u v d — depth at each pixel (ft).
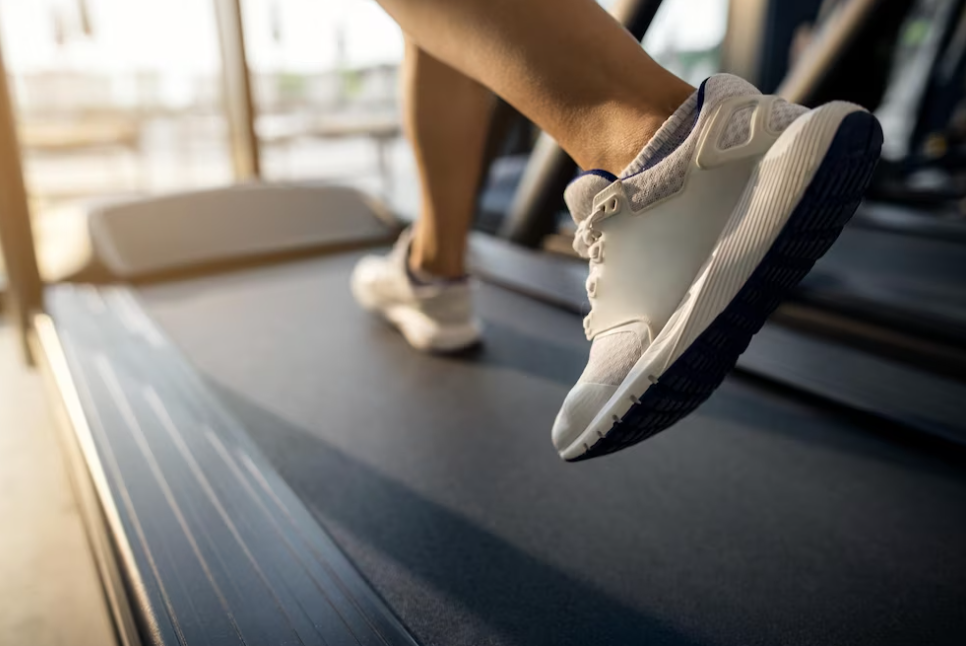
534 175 6.77
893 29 5.44
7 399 4.70
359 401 3.65
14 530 3.30
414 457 3.07
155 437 3.12
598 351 2.03
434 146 3.72
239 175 7.79
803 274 1.76
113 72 14.89
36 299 5.15
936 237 7.59
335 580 2.19
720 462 3.02
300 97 15.70
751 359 3.94
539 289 5.34
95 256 5.83
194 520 2.47
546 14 1.77
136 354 4.19
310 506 2.69
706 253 1.77
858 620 2.07
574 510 2.65
